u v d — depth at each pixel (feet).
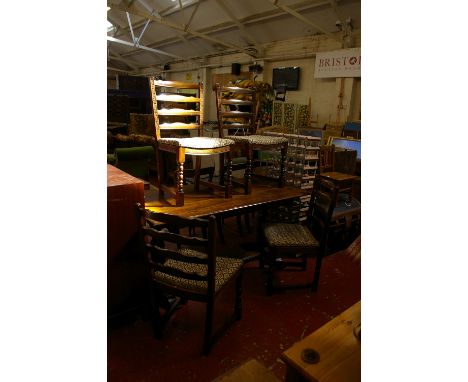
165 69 41.32
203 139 8.29
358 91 20.83
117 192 5.99
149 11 28.68
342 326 3.78
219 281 5.91
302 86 24.75
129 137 16.37
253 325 6.88
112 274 6.32
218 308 7.44
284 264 9.14
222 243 10.82
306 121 19.72
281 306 7.61
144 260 5.93
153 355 5.94
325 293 8.20
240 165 10.58
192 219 5.26
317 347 3.44
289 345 6.35
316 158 10.59
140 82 25.59
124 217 6.16
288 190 9.53
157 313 6.22
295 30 23.72
